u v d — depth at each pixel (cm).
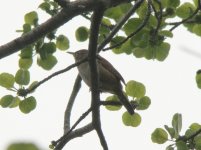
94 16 654
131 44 893
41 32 648
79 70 974
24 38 638
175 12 960
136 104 902
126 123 930
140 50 954
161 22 875
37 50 873
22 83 829
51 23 650
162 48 930
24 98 825
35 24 862
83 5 652
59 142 783
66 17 653
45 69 907
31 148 248
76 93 944
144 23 820
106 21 973
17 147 247
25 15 871
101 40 941
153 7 843
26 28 838
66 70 722
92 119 791
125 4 936
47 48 872
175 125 866
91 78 751
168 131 877
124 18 813
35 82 816
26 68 898
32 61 895
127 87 909
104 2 654
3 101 826
